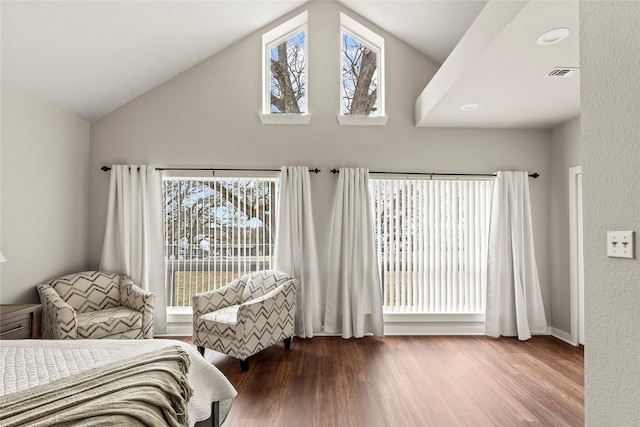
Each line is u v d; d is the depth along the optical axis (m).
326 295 3.98
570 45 2.29
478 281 4.11
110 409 1.18
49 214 3.42
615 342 1.31
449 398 2.55
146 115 4.01
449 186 4.11
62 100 3.46
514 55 2.43
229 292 3.59
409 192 4.09
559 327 3.94
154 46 3.41
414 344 3.70
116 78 3.56
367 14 3.99
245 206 4.04
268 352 3.46
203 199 4.04
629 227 1.25
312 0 4.09
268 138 4.05
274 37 4.23
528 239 3.99
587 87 1.44
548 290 4.10
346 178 3.93
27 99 3.17
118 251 3.88
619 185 1.29
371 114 4.24
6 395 1.29
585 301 1.47
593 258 1.42
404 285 4.09
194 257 4.03
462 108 3.48
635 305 1.23
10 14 2.44
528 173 4.12
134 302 3.43
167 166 4.00
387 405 2.46
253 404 2.47
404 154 4.08
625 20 1.26
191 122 4.02
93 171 3.99
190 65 4.00
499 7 2.18
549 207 4.12
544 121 3.85
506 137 4.12
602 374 1.37
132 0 2.80
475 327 4.04
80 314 3.30
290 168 3.93
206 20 3.45
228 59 4.05
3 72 2.84
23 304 2.99
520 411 2.38
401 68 4.12
